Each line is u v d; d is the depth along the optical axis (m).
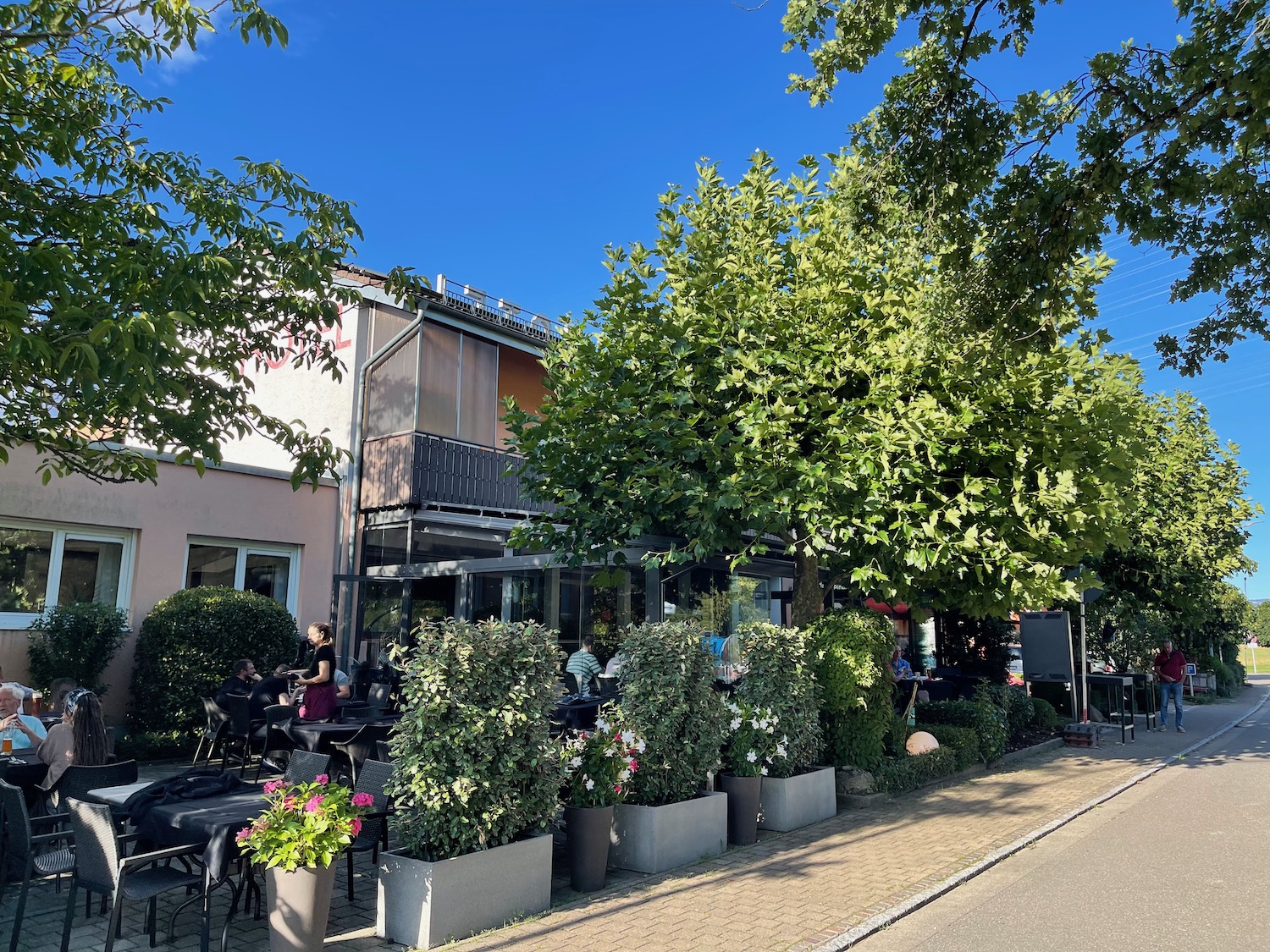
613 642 12.23
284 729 8.52
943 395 9.26
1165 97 6.96
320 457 7.61
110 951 4.56
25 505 10.86
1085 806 9.82
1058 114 7.48
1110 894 6.46
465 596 12.66
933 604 10.73
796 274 9.95
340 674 11.74
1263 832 8.68
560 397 10.71
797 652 8.84
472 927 5.27
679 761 7.25
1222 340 8.66
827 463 8.84
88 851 4.80
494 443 16.81
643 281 10.00
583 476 10.26
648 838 6.82
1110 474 9.45
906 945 5.36
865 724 9.91
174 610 11.03
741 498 8.51
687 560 10.84
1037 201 7.42
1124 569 19.48
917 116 7.66
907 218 8.09
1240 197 7.48
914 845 7.79
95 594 11.66
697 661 7.53
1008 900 6.32
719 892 6.28
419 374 15.34
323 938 4.70
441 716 5.47
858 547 9.34
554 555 10.59
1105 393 9.81
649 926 5.51
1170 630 26.92
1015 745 15.02
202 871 4.97
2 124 6.20
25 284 5.38
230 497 13.03
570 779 6.31
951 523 9.08
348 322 15.66
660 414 9.48
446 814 5.30
